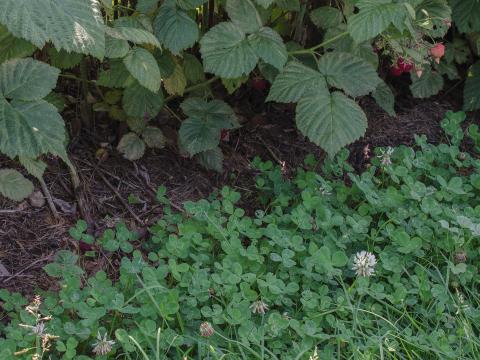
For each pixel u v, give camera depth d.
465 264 0.96
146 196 1.04
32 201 0.98
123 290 0.86
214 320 0.82
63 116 1.09
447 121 1.19
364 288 0.88
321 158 1.15
